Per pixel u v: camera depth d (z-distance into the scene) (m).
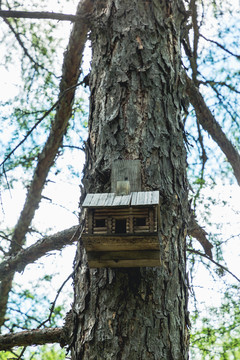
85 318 2.60
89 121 3.23
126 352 2.44
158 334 2.50
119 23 3.45
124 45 3.33
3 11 3.66
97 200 2.55
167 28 3.50
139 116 3.05
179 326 2.60
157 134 3.00
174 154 3.02
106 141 2.99
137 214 2.49
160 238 2.71
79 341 2.56
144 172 2.85
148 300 2.57
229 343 4.31
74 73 4.76
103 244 2.45
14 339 3.22
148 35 3.38
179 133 3.16
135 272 2.61
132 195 2.59
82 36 4.35
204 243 4.36
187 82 4.43
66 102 4.95
